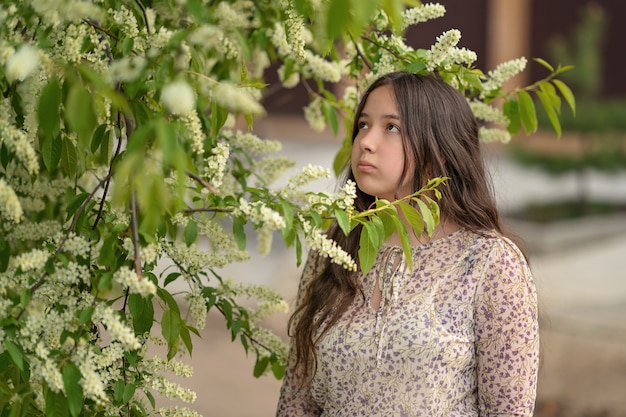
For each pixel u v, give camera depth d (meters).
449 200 2.52
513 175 15.34
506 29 19.48
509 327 2.41
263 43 2.93
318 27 2.04
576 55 17.47
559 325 7.99
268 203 2.08
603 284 9.46
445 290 2.45
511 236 2.67
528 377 2.43
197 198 2.44
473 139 2.59
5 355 1.97
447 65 2.65
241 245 1.99
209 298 2.48
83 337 1.97
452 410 2.46
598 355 7.27
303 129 17.70
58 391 1.82
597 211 13.62
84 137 1.53
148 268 2.18
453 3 19.53
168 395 2.21
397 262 2.52
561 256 10.92
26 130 2.16
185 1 2.04
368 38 2.81
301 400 2.74
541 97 2.99
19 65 1.69
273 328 7.73
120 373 2.18
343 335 2.48
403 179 2.49
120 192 1.71
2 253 2.35
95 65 2.02
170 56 1.91
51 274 1.97
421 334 2.38
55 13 1.93
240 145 2.95
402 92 2.48
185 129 1.93
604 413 6.22
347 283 2.56
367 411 2.45
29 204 2.65
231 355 7.34
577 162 15.02
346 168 2.97
